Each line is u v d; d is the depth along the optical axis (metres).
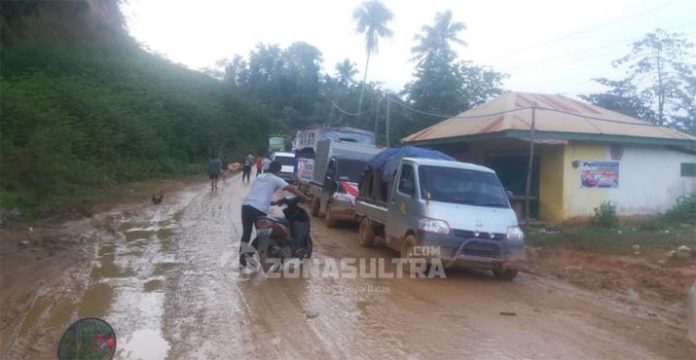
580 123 17.27
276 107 82.25
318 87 82.88
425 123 34.19
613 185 17.22
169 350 5.68
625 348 6.16
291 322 6.68
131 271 9.21
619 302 8.38
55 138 23.25
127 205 19.41
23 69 32.78
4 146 19.75
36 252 10.51
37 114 23.86
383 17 50.44
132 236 12.87
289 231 9.75
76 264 9.67
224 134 54.50
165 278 8.74
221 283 8.51
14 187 17.89
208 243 11.96
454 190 10.17
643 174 17.61
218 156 48.91
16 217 14.10
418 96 35.00
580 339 6.43
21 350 5.61
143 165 33.38
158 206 19.59
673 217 16.62
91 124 29.59
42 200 17.23
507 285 9.34
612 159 17.23
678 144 17.44
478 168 10.85
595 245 12.34
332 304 7.53
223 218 16.31
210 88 63.41
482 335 6.42
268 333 6.26
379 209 11.66
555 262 11.34
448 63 35.19
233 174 45.38
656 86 27.72
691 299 5.37
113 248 11.30
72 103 29.72
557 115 17.84
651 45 27.73
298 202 10.09
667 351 6.11
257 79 87.00
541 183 17.48
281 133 74.69
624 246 12.21
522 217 17.83
